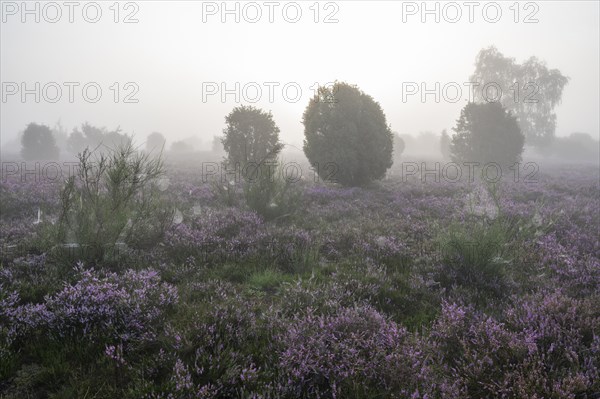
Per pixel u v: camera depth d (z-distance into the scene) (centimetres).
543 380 290
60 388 296
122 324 377
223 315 388
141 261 582
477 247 547
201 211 965
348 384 292
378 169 1622
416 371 302
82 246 546
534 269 598
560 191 1598
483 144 2377
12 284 466
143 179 650
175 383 280
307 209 1081
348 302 452
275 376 303
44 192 1167
